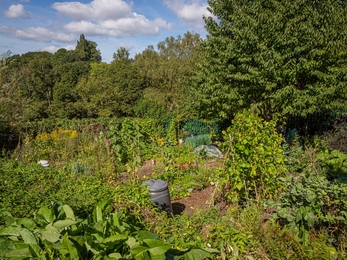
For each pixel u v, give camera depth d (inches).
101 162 343.0
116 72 1336.1
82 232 78.5
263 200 173.3
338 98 367.2
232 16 381.4
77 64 1716.3
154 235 80.2
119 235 72.9
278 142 199.6
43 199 204.4
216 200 219.6
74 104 1116.5
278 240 120.6
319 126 459.8
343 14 346.9
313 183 146.3
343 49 347.6
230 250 119.3
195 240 129.2
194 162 331.3
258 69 366.9
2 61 478.0
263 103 391.5
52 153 405.4
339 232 128.4
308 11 346.0
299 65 334.3
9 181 263.3
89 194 213.0
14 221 80.7
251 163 179.9
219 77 420.2
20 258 66.7
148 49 1697.8
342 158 284.2
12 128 465.1
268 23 348.2
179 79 1127.0
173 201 237.5
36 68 1403.8
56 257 69.7
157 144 457.1
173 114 724.0
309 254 110.0
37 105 1042.1
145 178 279.7
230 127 203.2
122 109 1176.8
